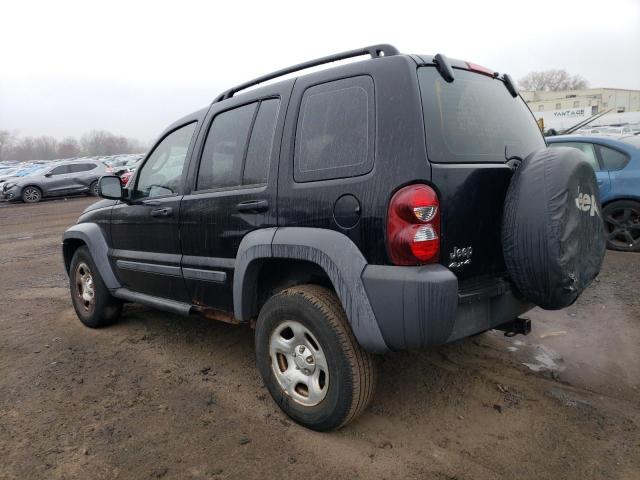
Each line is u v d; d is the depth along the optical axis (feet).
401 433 9.63
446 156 8.47
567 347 13.20
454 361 12.53
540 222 8.41
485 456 8.86
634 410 10.18
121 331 15.98
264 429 9.99
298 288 9.82
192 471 8.79
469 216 8.63
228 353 13.85
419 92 8.50
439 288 7.88
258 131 10.83
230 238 10.94
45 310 18.85
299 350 9.75
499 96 10.55
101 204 16.15
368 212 8.48
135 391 11.84
